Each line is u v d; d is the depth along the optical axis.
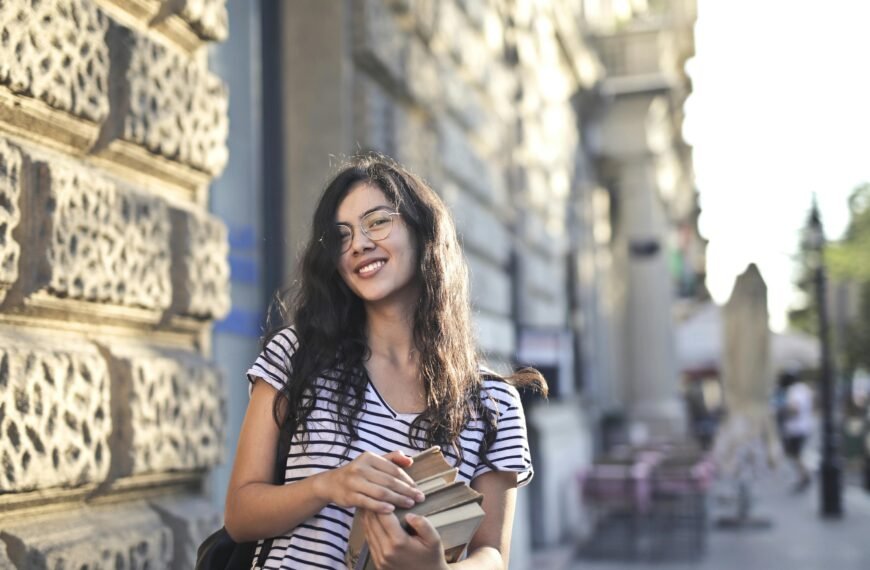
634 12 19.27
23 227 2.46
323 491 1.93
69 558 2.49
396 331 2.28
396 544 1.84
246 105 4.98
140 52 2.95
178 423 3.07
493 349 7.92
